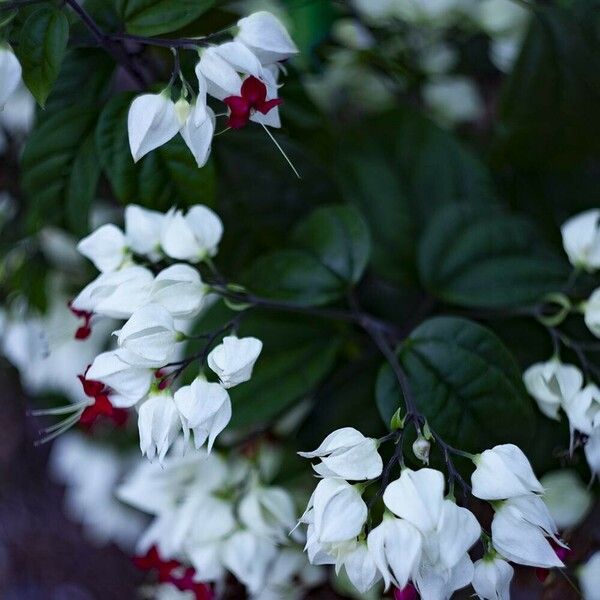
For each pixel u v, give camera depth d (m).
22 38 0.67
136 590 1.07
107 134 0.72
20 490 1.12
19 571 1.09
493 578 0.66
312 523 0.66
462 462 0.69
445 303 0.80
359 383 0.76
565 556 0.69
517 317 0.78
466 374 0.70
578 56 0.80
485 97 0.93
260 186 0.78
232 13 0.73
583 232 0.73
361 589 0.66
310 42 0.82
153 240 0.72
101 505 0.94
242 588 0.78
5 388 1.05
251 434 0.77
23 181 0.76
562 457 0.74
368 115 0.82
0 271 0.84
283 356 0.75
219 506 0.75
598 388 0.75
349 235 0.74
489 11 0.86
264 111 0.67
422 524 0.63
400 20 0.86
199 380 0.67
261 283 0.74
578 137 0.82
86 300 0.70
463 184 0.81
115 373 0.67
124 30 0.71
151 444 0.67
